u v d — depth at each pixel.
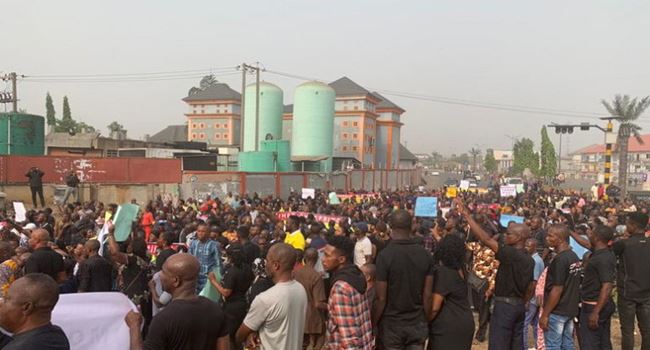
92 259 6.54
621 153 47.75
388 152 75.94
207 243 8.84
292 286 4.83
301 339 4.89
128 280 6.87
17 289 3.07
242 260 6.43
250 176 33.53
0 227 10.77
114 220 8.07
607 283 6.50
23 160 26.73
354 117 67.44
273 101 63.16
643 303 7.13
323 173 41.59
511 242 6.33
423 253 5.25
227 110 72.19
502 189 26.73
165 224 12.92
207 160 41.97
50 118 91.69
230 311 6.18
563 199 31.88
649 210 24.19
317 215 18.70
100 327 4.78
